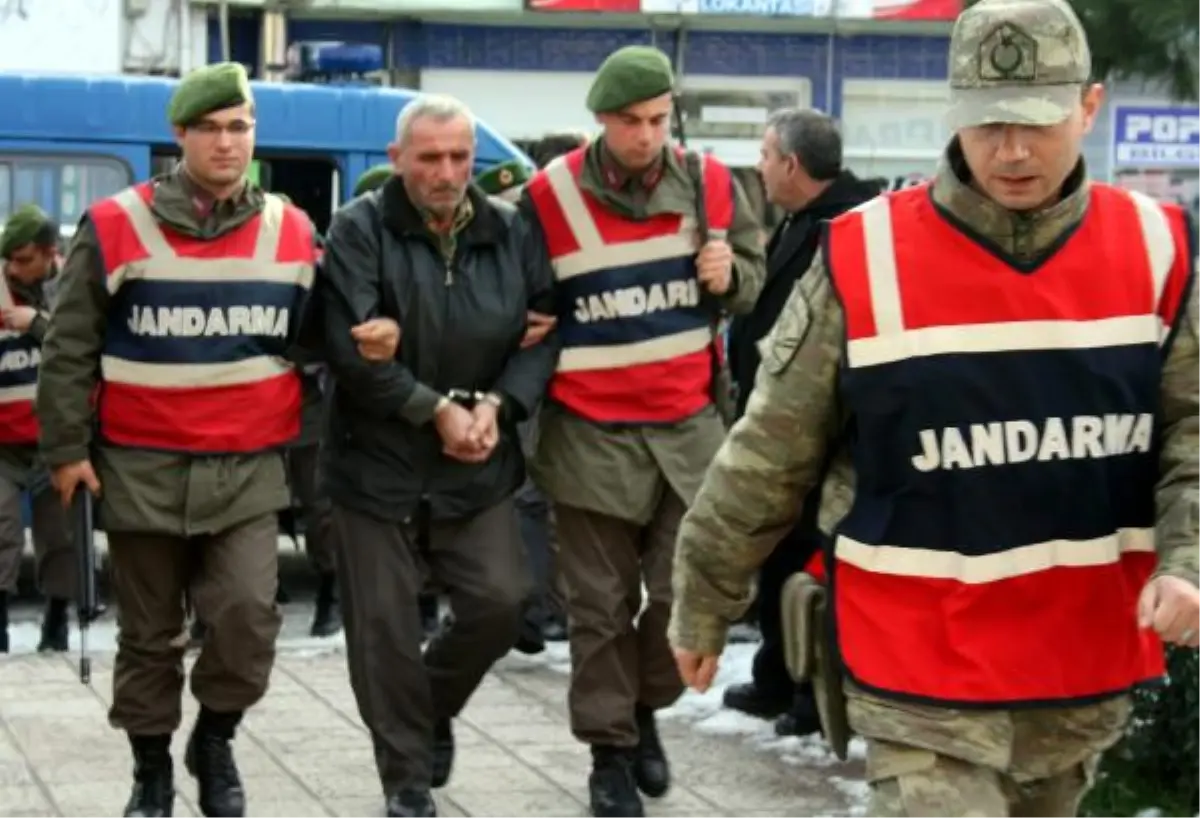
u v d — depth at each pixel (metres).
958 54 4.01
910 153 24.72
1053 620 4.11
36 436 10.64
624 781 6.98
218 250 6.71
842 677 4.19
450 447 6.59
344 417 6.75
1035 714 4.14
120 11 22.19
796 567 8.22
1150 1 7.82
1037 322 4.07
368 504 6.66
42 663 9.87
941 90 24.59
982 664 4.07
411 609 6.71
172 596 6.78
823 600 4.25
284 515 11.45
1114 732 4.19
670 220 7.02
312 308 6.82
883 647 4.12
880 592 4.15
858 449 4.19
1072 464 4.08
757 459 4.24
